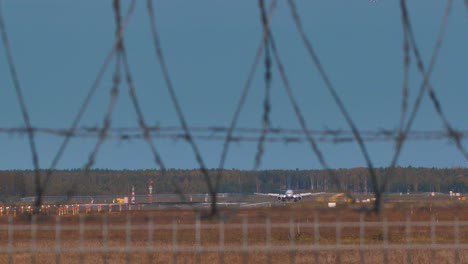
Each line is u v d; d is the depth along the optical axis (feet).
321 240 421.18
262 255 334.85
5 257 315.78
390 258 304.09
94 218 149.48
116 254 326.65
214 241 398.21
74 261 307.99
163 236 409.08
